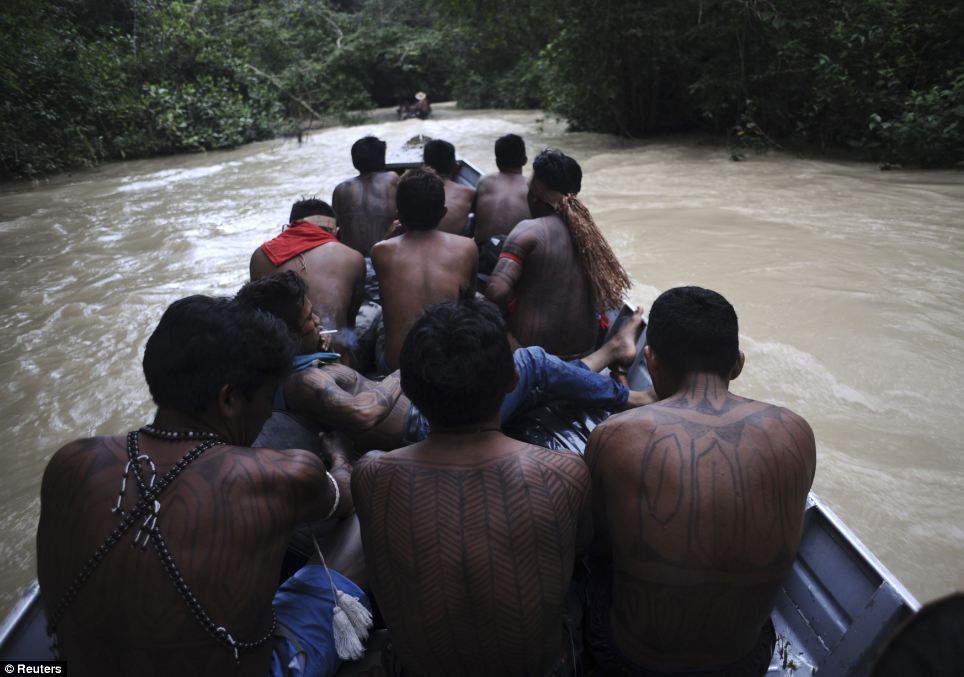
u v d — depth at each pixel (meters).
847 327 4.91
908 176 9.46
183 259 7.51
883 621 1.69
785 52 11.00
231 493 1.47
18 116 13.70
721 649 1.69
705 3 11.48
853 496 3.32
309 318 2.45
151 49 18.11
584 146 13.25
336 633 1.82
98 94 15.39
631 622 1.73
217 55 18.69
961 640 0.67
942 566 2.93
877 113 10.47
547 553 1.56
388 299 3.19
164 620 1.41
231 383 1.54
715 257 6.45
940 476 3.44
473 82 22.83
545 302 3.18
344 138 16.73
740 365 1.82
